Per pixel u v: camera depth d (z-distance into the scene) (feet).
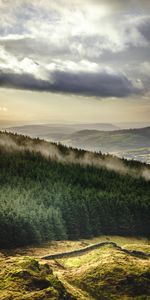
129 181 604.49
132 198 494.18
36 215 357.00
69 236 376.07
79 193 478.59
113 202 457.27
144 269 200.64
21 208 364.58
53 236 348.59
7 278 151.43
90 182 563.07
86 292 180.65
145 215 457.27
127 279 189.88
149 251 270.05
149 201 495.82
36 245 318.04
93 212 409.90
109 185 560.20
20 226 317.01
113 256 221.25
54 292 144.66
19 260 167.12
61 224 364.17
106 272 195.52
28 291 144.36
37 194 446.19
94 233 399.44
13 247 304.71
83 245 333.21
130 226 435.53
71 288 174.81
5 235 305.32
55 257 249.34
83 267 212.23
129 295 180.14
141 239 418.51
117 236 414.41
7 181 486.79
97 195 473.67
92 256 238.68
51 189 476.13
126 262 209.87
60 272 207.10
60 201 418.51
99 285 185.88
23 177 526.16
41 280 151.74
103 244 273.33
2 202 374.84
